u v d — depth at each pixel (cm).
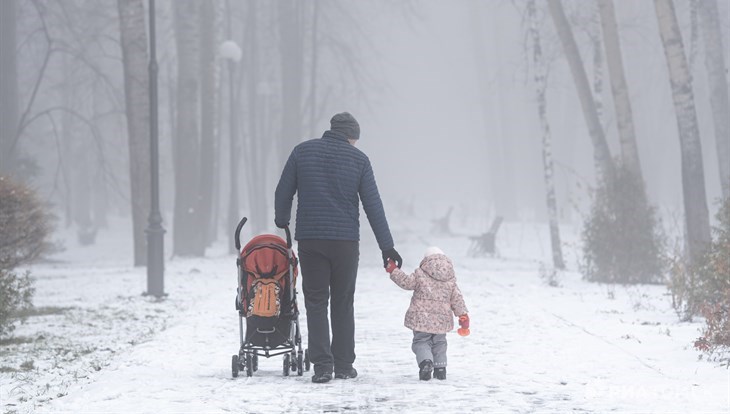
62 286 6153
